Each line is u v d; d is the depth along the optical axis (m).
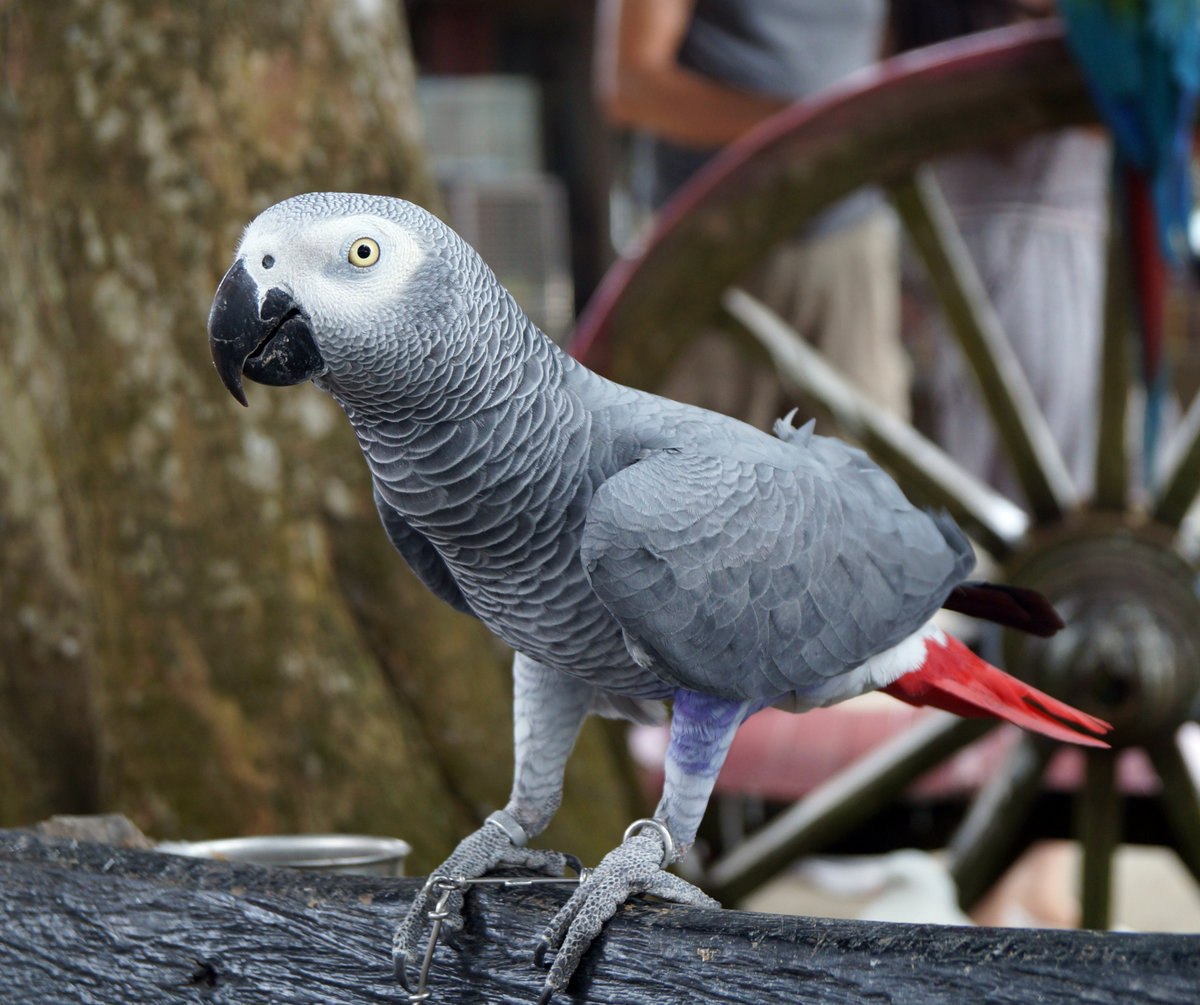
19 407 1.87
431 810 1.83
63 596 1.88
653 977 0.90
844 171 2.39
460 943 0.99
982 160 2.76
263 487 1.85
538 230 6.64
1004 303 2.76
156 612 1.82
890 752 2.44
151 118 1.85
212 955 1.06
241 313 0.94
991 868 2.40
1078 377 2.79
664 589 0.97
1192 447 2.25
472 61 7.06
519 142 6.93
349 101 1.94
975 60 2.31
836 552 1.04
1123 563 2.26
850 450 1.15
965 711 1.16
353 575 1.88
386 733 1.84
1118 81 2.14
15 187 1.87
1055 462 2.36
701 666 0.99
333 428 1.89
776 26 2.88
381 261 0.94
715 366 2.95
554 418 1.00
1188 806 2.28
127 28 1.85
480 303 0.97
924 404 5.40
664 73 2.91
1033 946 0.78
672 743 1.02
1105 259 2.29
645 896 0.96
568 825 1.92
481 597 1.05
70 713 1.87
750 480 1.02
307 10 1.91
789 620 1.01
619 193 7.13
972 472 2.92
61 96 1.86
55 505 1.88
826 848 2.66
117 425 1.85
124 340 1.85
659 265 2.46
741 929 0.88
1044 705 1.16
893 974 0.81
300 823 1.79
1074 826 2.43
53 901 1.13
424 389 0.96
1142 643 2.20
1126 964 0.74
